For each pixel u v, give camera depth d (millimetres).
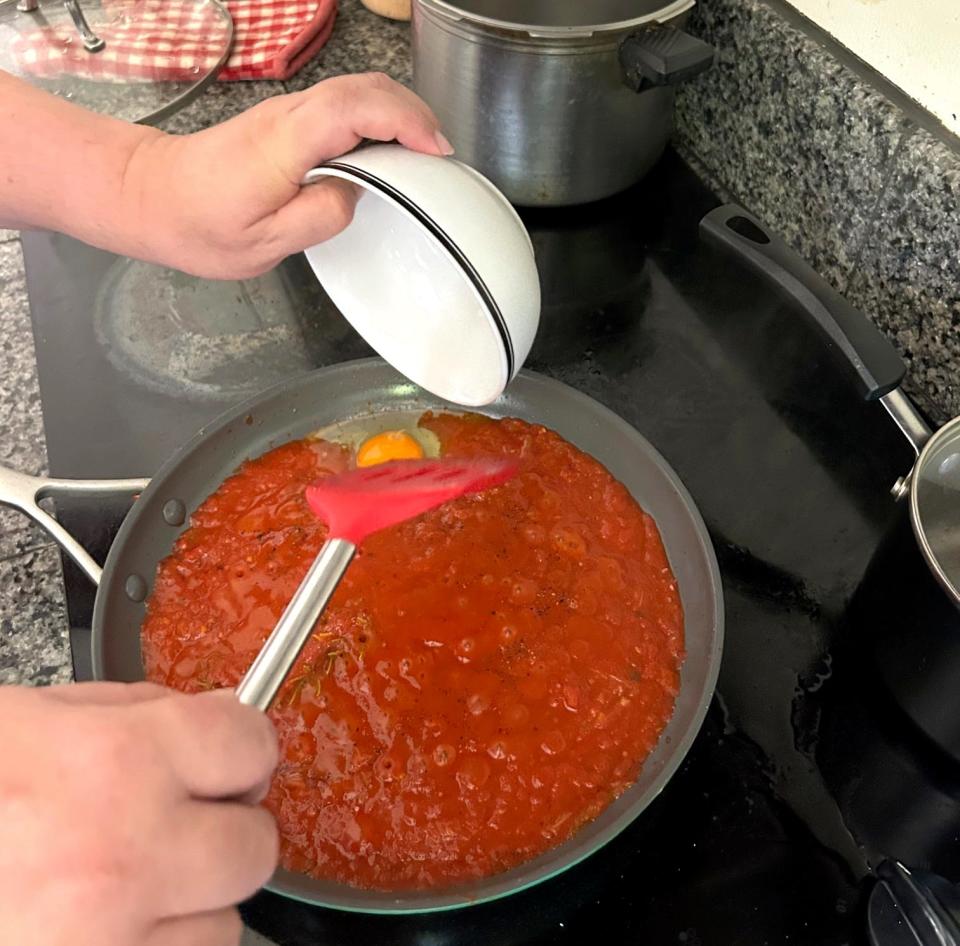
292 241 750
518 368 760
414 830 709
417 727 763
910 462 1000
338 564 538
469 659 808
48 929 351
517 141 1137
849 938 665
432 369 887
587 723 770
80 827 361
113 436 1020
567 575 871
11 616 851
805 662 826
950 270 939
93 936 356
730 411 1053
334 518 696
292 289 1201
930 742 756
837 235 1089
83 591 865
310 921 684
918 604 693
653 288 1194
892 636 737
